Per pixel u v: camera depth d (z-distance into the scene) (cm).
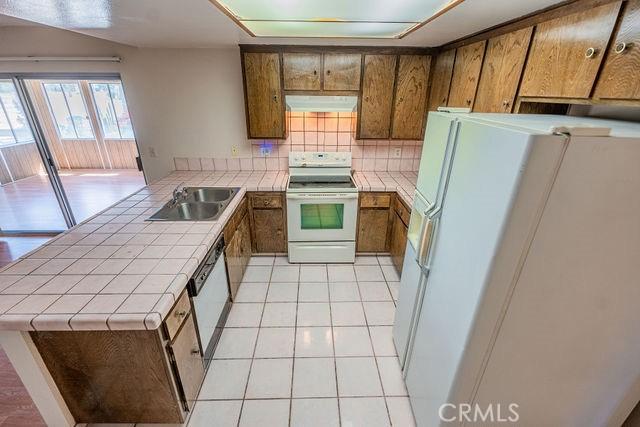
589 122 113
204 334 187
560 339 108
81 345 135
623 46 100
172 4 144
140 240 179
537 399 123
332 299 264
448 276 125
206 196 280
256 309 251
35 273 145
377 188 290
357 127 293
